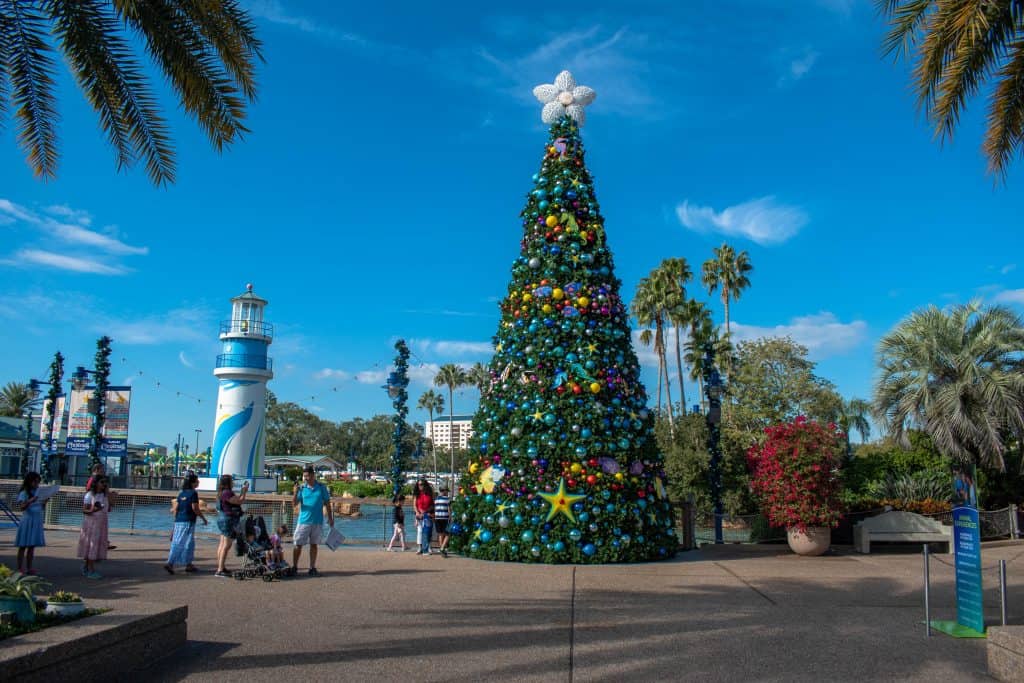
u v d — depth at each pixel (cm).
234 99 911
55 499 1856
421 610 782
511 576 1049
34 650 445
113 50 871
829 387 3372
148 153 927
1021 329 1608
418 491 1371
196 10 881
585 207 1409
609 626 706
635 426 1316
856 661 579
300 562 1205
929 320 1678
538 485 1245
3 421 4369
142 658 552
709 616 758
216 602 821
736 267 4497
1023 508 1731
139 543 1504
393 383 1761
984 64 778
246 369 3925
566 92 1485
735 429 3195
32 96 883
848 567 1161
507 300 1430
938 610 796
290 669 546
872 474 1964
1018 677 509
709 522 3130
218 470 3897
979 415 1570
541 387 1302
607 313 1354
